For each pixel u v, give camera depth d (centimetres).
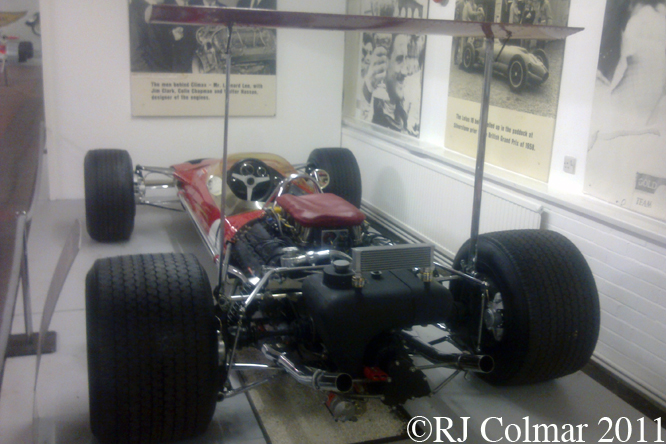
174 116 552
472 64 407
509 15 372
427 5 461
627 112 288
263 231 286
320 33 582
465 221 392
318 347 230
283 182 303
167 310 198
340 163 470
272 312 248
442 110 450
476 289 254
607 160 302
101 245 433
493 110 391
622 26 288
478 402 254
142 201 461
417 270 228
